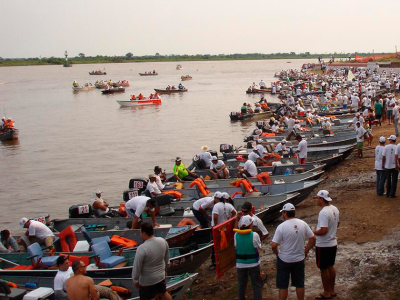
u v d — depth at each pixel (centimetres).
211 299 1110
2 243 1488
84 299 841
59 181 2653
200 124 4656
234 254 1078
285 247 873
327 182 2072
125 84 10338
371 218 1420
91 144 3744
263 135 3231
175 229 1455
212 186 1975
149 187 1659
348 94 5244
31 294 990
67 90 9919
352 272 1068
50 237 1420
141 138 3944
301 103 5006
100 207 1700
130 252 1298
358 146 2416
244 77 13388
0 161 3234
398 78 6512
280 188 1853
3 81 13775
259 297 929
